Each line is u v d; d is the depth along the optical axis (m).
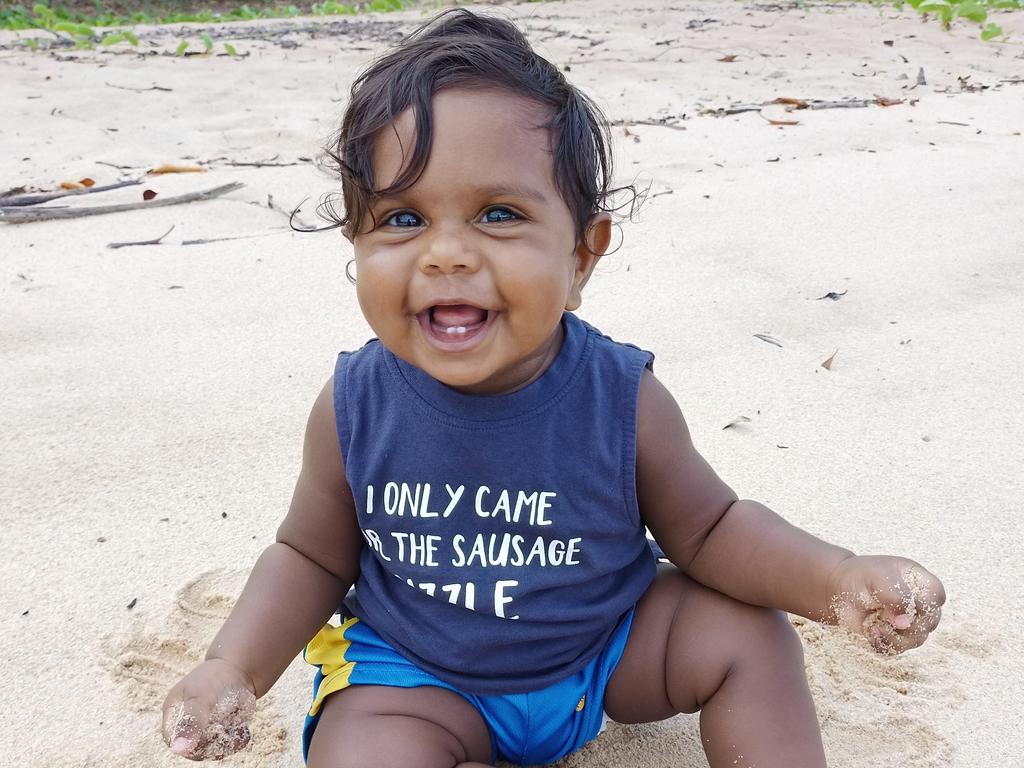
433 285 0.43
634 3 3.57
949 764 0.52
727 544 0.50
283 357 0.96
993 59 2.53
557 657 0.49
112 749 0.54
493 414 0.48
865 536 0.70
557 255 0.44
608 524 0.49
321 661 0.52
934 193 1.40
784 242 1.23
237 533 0.71
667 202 1.38
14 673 0.59
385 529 0.49
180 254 1.22
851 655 0.59
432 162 0.42
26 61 2.57
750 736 0.47
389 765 0.45
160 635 0.62
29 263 1.19
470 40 0.46
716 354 0.95
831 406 0.87
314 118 1.92
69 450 0.80
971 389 0.90
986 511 0.73
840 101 2.02
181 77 2.34
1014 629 0.62
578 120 0.47
